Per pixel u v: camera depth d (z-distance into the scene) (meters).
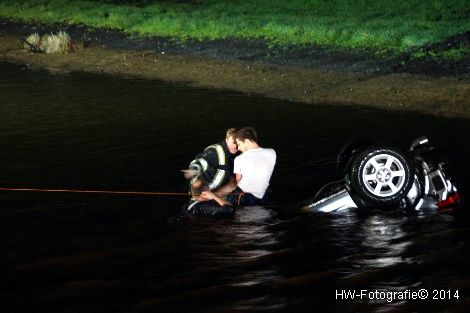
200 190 13.77
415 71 30.12
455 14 48.09
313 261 11.24
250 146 14.23
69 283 10.45
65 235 12.56
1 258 11.47
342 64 32.72
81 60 37.62
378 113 24.31
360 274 10.70
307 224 13.08
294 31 40.97
